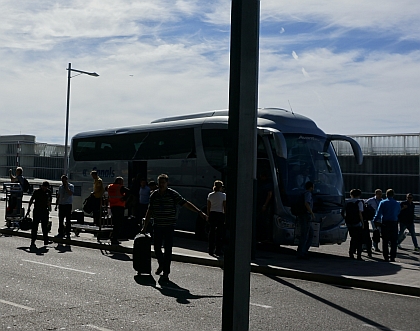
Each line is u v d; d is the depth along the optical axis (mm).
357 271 13547
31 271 12812
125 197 18016
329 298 10789
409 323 8844
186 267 14461
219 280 12430
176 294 10609
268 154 17734
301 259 15695
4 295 10000
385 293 11617
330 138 18859
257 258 15688
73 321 8219
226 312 4859
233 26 5086
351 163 46781
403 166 44500
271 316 9008
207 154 20422
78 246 18438
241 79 4969
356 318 9070
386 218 15914
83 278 12094
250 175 4953
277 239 17312
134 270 13570
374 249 19281
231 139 4957
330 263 15000
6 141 81250
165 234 12172
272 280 12828
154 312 8984
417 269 14125
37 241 19406
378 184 45375
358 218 16078
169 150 22047
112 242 17875
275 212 17406
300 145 18031
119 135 24641
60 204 19344
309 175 17875
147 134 23250
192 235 22875
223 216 15930
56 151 76438
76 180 26656
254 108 5031
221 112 21016
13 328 7730
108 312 8883
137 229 19625
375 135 46000
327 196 17797
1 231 21641
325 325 8492
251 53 5047
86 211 21016
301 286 12109
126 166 24016
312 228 15922
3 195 56406
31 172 77188
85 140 26484
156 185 20453
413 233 19594
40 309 8953
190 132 21234
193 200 20750
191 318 8633
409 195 19641
